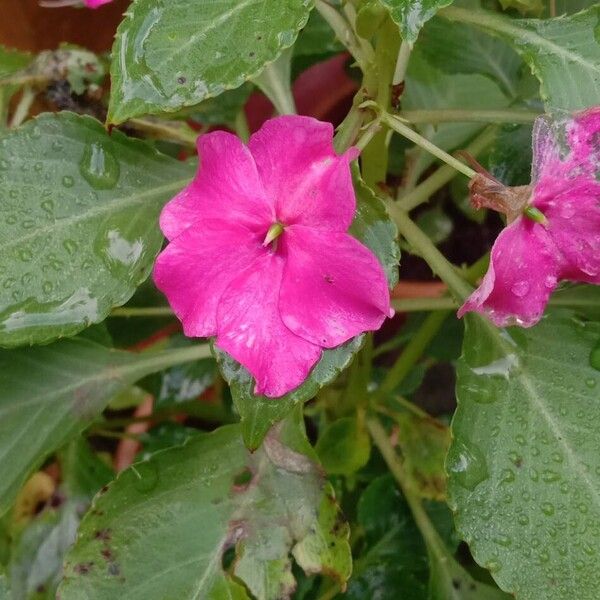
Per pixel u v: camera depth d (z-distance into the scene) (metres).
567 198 0.14
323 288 0.14
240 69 0.13
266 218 0.14
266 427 0.13
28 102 0.19
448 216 0.32
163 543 0.16
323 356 0.14
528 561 0.15
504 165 0.19
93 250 0.16
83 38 0.27
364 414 0.22
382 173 0.18
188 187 0.14
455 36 0.23
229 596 0.16
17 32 0.27
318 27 0.23
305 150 0.13
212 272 0.14
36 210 0.16
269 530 0.17
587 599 0.14
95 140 0.16
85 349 0.19
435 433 0.21
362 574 0.22
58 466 0.22
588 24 0.14
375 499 0.23
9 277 0.15
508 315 0.14
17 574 0.19
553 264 0.14
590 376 0.16
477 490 0.15
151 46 0.13
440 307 0.19
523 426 0.16
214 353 0.14
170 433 0.26
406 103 0.26
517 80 0.23
